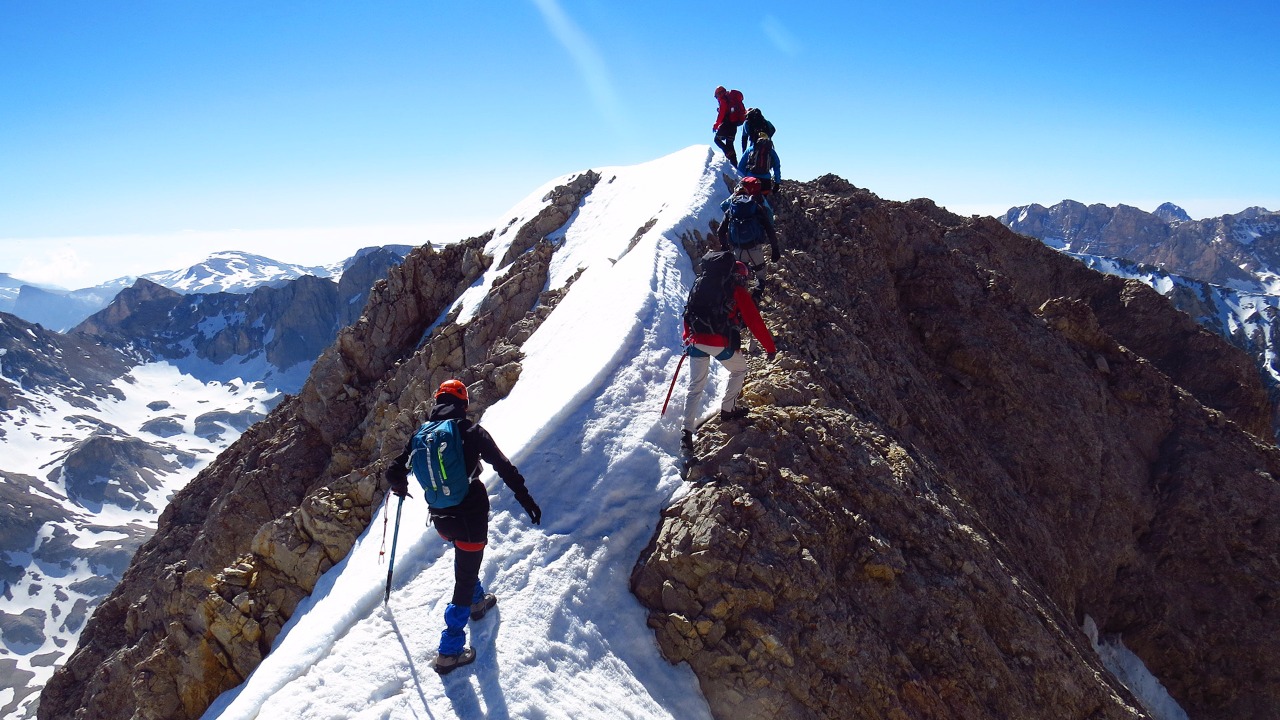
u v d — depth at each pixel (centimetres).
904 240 2061
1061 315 2022
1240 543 1631
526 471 949
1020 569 1127
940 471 1360
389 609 778
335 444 2162
